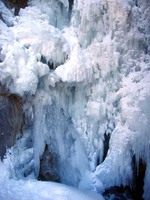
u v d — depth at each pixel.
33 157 6.08
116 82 6.56
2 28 6.21
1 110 5.79
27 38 6.21
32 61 6.00
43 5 6.85
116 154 6.23
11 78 5.77
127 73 6.62
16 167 5.78
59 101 6.50
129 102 6.33
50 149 6.31
